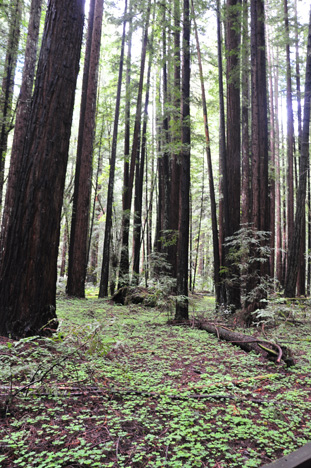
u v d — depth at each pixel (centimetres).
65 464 217
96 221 2552
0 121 1309
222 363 477
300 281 1577
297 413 312
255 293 817
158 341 605
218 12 1002
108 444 238
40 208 501
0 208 1445
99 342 361
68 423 271
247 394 361
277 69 1712
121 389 349
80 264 1325
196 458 228
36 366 319
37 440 243
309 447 206
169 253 1278
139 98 1297
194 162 1961
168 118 1319
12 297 479
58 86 526
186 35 831
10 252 493
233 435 266
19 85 1397
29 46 1070
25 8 1307
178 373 419
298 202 915
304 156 914
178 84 1209
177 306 821
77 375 366
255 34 888
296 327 791
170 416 298
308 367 463
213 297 2047
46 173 509
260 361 487
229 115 1044
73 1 545
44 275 496
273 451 245
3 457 219
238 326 796
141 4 1190
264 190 895
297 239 911
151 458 231
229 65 1044
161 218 1588
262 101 905
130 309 1029
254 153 885
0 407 281
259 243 854
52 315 504
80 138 1350
